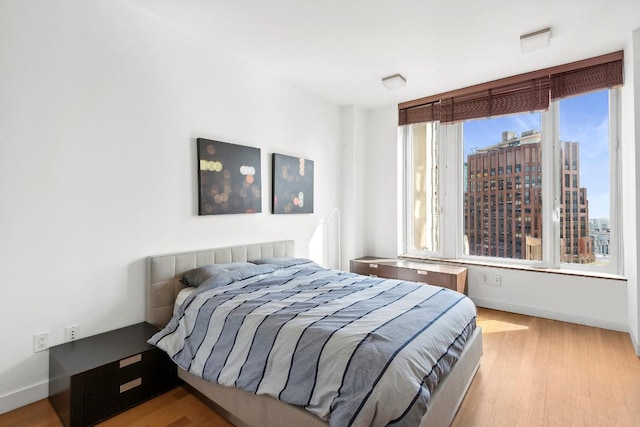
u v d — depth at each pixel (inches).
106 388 72.4
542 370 93.4
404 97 164.6
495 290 147.7
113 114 89.6
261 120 132.6
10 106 72.9
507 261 152.2
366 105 176.6
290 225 146.9
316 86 149.8
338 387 54.7
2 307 73.0
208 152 111.6
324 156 166.2
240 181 122.4
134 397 77.1
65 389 69.2
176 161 104.4
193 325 81.5
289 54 120.8
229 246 120.5
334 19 98.3
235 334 71.7
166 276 98.9
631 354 102.6
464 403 77.5
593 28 102.0
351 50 117.3
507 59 123.7
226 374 68.5
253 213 129.0
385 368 53.4
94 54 85.7
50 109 78.5
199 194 110.0
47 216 78.5
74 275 83.3
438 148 169.5
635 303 104.3
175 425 70.8
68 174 81.7
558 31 103.9
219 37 109.6
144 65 96.0
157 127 99.4
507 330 122.9
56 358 74.8
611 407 76.0
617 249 126.5
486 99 147.6
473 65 128.8
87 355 75.9
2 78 71.8
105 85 87.8
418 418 51.6
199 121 110.6
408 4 90.7
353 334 60.7
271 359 63.8
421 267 152.3
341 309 75.2
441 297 88.4
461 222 164.2
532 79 135.6
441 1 89.0
